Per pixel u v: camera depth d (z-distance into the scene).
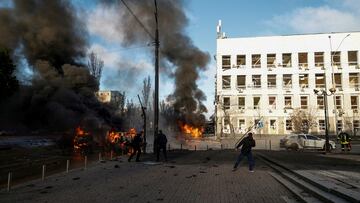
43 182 11.28
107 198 8.49
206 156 22.48
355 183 9.31
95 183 10.98
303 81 58.16
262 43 59.47
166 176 12.62
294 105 57.56
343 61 57.12
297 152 28.17
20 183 12.02
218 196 8.71
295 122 54.00
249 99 58.78
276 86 58.44
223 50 60.31
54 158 21.36
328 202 7.51
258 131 57.38
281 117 57.56
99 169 14.93
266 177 12.40
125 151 26.50
